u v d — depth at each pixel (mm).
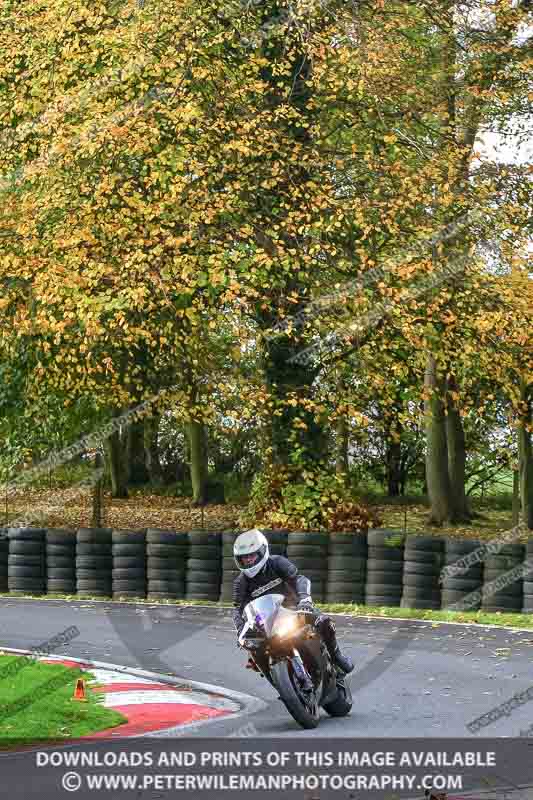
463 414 26812
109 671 14625
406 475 41156
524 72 28766
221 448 43688
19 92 27141
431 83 28172
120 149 23953
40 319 23875
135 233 23672
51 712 11430
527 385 27938
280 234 25016
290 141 24859
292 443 26547
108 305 22672
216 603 22594
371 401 28203
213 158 24203
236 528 28984
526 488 31578
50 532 23844
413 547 21297
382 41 25922
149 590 23219
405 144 26844
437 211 26125
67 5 25625
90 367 25328
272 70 25828
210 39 25266
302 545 22250
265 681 14180
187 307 24031
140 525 35281
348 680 13914
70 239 23578
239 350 24828
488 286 25016
